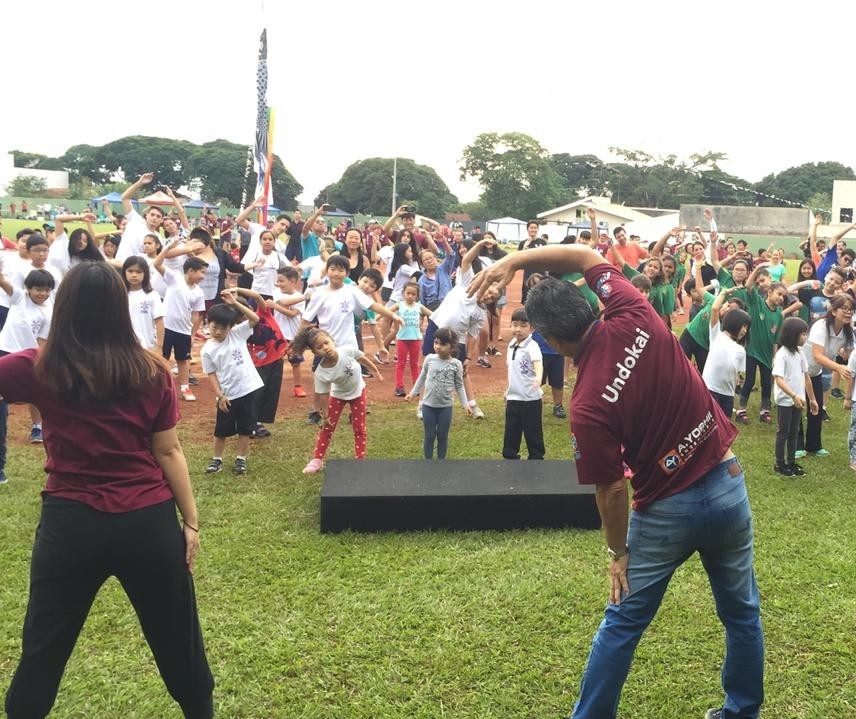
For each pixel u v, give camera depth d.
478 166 84.25
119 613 4.05
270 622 3.99
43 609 2.52
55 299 2.54
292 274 9.15
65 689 3.39
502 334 14.62
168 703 3.32
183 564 2.69
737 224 51.84
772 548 5.05
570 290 2.87
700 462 2.79
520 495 5.24
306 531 5.22
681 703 3.37
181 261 10.05
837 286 9.38
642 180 91.94
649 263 9.80
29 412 8.38
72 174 109.56
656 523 2.82
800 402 6.55
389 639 3.84
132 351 2.57
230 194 95.25
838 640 3.87
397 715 3.25
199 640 2.84
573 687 3.46
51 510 2.52
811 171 96.62
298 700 3.35
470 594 4.31
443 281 10.91
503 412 8.86
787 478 6.67
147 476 2.62
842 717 3.28
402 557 4.79
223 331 6.27
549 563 4.72
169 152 100.81
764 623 4.04
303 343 6.42
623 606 2.87
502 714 3.27
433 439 6.66
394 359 11.77
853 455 6.91
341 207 93.56
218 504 5.73
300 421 8.33
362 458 6.20
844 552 4.99
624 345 2.76
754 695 3.02
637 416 2.74
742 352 7.12
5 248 13.73
